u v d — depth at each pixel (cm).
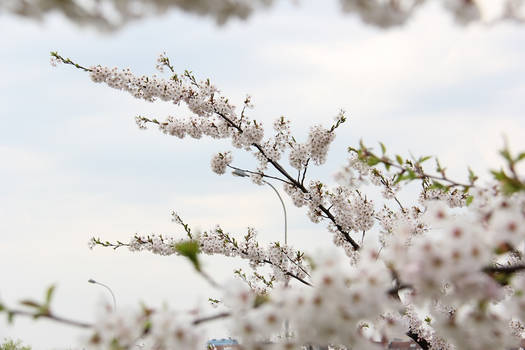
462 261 189
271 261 834
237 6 158
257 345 211
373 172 736
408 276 196
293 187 818
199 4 158
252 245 863
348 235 747
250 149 855
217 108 855
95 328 202
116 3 153
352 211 771
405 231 222
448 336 220
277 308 206
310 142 789
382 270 209
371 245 224
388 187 758
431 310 224
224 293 215
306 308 203
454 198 686
